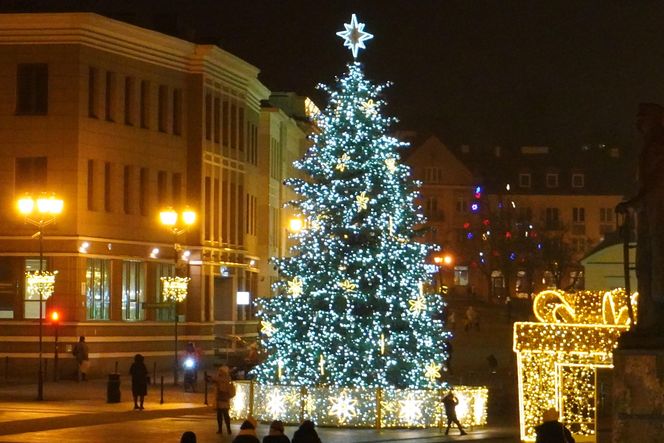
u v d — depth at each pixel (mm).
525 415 35219
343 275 46625
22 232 65312
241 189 83500
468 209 146250
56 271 65062
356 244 47250
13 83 65938
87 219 66312
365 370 46344
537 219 151375
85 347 62125
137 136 70625
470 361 72812
